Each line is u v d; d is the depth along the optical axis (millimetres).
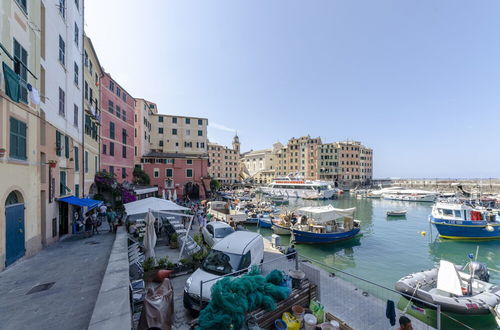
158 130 51844
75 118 16922
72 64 16281
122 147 34281
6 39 8570
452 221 22516
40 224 11117
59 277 7926
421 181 91875
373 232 26297
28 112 10008
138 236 14773
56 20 13617
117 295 5527
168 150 52250
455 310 9516
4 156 8203
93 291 6922
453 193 60812
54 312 5758
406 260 17641
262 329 5684
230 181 100688
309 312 6941
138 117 45656
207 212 29891
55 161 12023
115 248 10328
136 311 6527
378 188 87875
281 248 15906
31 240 10180
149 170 45969
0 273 8117
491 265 17391
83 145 18328
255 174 111750
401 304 10805
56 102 13414
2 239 8211
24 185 9633
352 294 9586
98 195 21625
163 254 12945
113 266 7703
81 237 13922
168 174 47250
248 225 28281
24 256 9602
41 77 11977
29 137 10062
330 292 9727
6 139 8398
